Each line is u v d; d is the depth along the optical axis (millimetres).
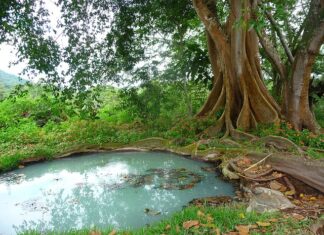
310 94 11008
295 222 3650
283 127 8797
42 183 6844
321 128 9727
